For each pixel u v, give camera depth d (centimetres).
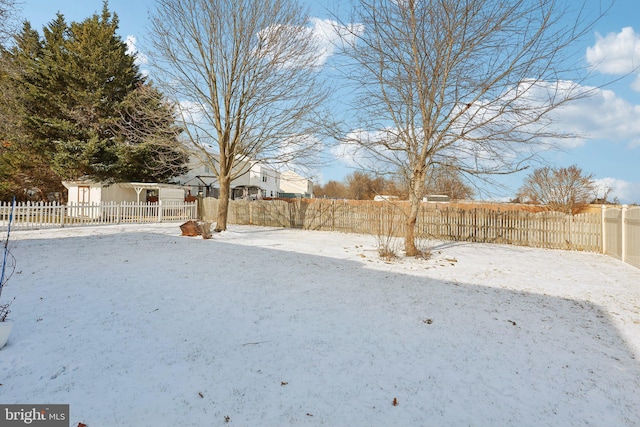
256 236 1336
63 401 246
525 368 320
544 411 254
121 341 350
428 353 347
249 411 245
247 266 742
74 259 759
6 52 1605
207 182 3378
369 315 456
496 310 489
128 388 266
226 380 284
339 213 1606
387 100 884
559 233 1168
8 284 538
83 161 1927
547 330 415
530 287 625
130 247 951
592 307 510
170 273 654
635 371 317
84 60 2027
